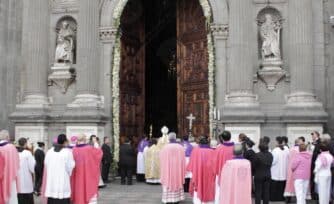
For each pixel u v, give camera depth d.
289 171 16.70
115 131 23.41
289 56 22.17
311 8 21.88
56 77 23.73
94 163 14.09
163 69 35.44
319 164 14.80
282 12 22.55
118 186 21.34
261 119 21.06
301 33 21.55
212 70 22.72
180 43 26.28
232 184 11.13
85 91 22.83
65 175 13.17
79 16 23.28
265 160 14.49
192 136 24.73
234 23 21.97
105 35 23.81
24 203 14.22
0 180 12.53
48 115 23.33
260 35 22.64
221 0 22.91
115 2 23.86
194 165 14.68
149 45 35.19
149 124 35.16
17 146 15.16
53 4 24.55
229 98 21.84
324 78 22.17
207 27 23.05
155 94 35.41
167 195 16.12
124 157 21.98
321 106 21.06
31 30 23.81
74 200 13.84
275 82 22.22
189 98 25.55
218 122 22.36
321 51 22.25
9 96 24.66
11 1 25.08
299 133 20.94
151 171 22.00
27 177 14.19
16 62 24.84
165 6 32.78
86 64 22.94
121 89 25.09
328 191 14.90
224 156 13.70
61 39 24.23
